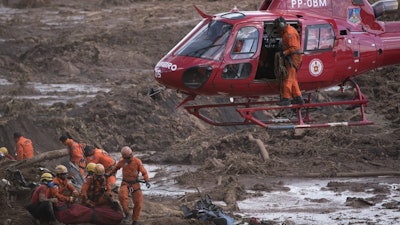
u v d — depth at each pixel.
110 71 164.25
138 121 116.75
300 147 105.19
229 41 78.00
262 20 78.94
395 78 136.25
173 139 113.94
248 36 78.31
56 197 68.25
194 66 77.62
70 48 178.00
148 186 68.38
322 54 81.38
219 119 120.00
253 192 89.31
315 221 77.50
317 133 109.88
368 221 77.31
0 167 78.69
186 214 72.50
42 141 103.69
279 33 78.38
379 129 111.81
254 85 79.00
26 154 86.88
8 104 127.25
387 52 85.31
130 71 165.12
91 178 68.50
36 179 76.19
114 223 68.50
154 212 75.31
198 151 105.81
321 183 93.31
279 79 78.75
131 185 68.62
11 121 103.12
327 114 123.25
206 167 99.06
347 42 82.88
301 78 80.81
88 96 141.12
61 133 108.06
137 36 188.50
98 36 188.88
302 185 92.38
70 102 132.38
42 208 66.88
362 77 135.62
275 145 107.31
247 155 101.31
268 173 97.31
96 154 79.56
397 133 108.25
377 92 129.75
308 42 80.75
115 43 184.00
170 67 78.44
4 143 100.25
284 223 74.88
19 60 176.38
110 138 112.94
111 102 120.25
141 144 112.69
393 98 125.75
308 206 83.44
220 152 105.31
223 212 74.12
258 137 110.19
